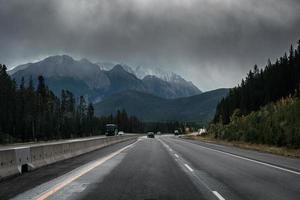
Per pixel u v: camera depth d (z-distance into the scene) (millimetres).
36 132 113000
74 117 162625
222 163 24406
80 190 13211
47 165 22344
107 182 15227
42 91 138375
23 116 109062
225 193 12742
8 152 16781
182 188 13773
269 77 129375
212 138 100750
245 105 136125
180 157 29797
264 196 12195
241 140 67250
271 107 69188
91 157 29656
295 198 11859
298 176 17500
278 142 48125
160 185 14477
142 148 44531
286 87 121500
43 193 12555
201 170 20047
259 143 55938
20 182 15086
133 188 13703
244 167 21750
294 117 49062
